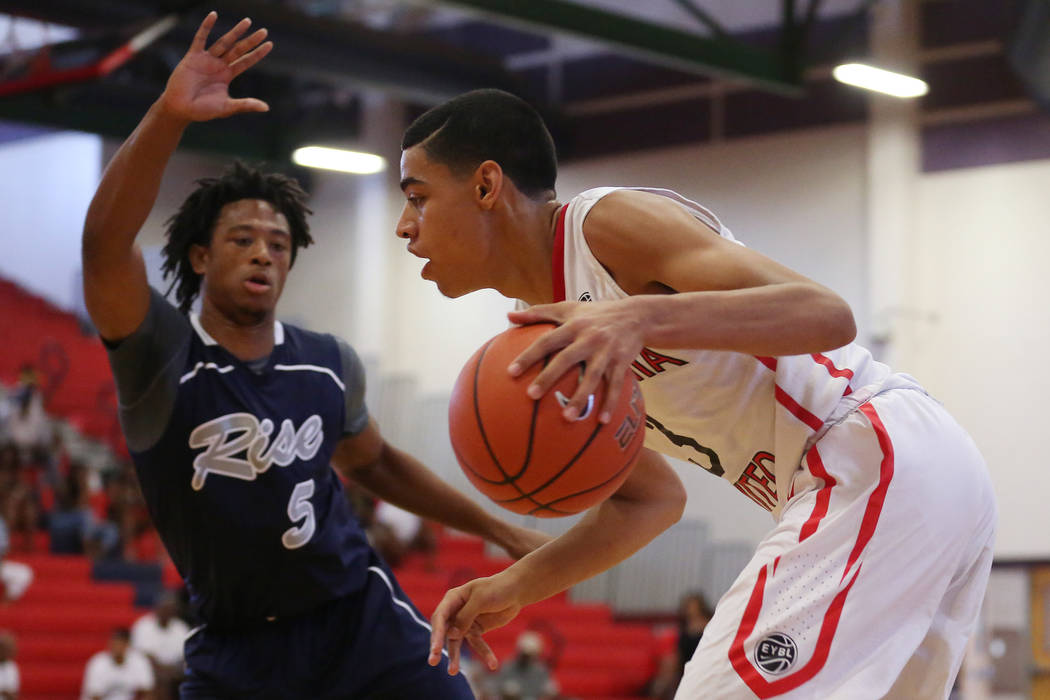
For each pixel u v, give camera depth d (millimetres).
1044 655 13094
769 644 2602
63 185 23156
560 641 12609
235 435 3514
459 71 14805
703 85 15328
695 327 2221
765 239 14766
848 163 14391
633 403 2383
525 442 2285
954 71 13945
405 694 3684
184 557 3605
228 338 3615
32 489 14180
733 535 14664
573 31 10953
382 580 3777
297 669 3617
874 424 2711
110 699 10203
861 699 2578
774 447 2818
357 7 15844
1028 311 13391
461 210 2650
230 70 3111
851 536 2652
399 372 16984
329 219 17625
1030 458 13250
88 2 12562
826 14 14500
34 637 11547
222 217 3627
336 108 17125
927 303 13836
